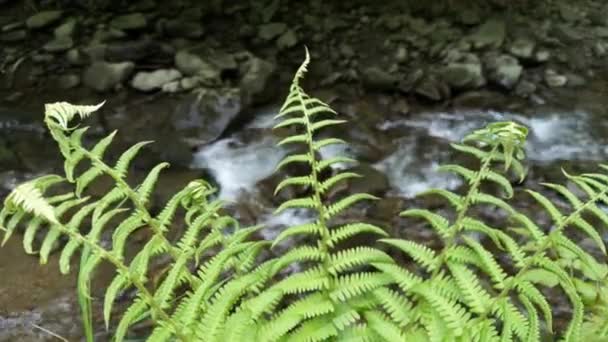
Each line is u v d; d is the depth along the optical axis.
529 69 5.96
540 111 5.40
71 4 6.34
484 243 3.61
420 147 4.83
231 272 2.76
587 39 6.48
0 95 5.13
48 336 2.95
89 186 4.05
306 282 2.02
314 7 6.68
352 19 6.54
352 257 2.10
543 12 6.88
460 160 4.61
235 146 4.78
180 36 6.01
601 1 7.23
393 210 4.01
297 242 3.66
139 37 5.95
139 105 5.06
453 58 5.85
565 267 2.62
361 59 5.93
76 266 3.39
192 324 1.95
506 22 6.62
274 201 4.11
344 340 1.96
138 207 1.95
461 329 1.82
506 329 1.81
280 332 1.90
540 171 4.46
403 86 5.47
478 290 1.92
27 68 5.46
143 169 4.38
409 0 6.83
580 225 1.93
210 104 4.95
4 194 4.02
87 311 1.68
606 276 2.26
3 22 6.08
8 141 4.57
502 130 1.98
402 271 2.03
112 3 6.37
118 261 1.73
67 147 1.83
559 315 3.04
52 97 5.14
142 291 1.78
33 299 3.16
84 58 5.54
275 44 6.07
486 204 4.02
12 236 3.54
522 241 3.60
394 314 1.96
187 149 4.62
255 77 5.29
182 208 3.88
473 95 5.47
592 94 5.66
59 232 1.67
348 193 4.14
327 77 5.66
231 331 1.83
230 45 5.99
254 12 6.50
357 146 4.75
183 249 2.01
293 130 4.92
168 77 5.31
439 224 2.12
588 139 5.03
